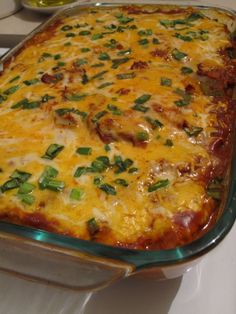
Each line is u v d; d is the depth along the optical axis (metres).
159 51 0.40
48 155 0.30
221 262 0.30
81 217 0.27
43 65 0.40
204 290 0.28
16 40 0.60
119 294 0.28
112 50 0.41
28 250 0.27
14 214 0.28
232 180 0.26
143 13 0.50
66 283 0.25
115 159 0.30
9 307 0.28
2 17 0.64
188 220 0.27
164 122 0.32
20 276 0.26
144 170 0.29
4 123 0.34
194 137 0.32
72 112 0.33
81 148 0.31
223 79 0.37
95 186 0.29
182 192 0.29
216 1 0.63
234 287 0.28
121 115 0.32
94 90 0.36
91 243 0.24
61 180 0.29
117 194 0.28
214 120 0.33
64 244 0.24
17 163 0.30
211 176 0.30
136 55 0.40
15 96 0.37
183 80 0.36
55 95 0.36
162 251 0.23
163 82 0.36
